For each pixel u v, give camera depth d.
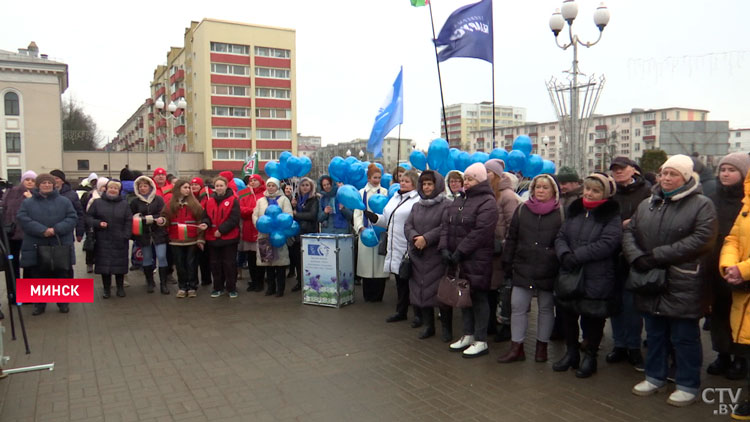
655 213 4.03
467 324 5.38
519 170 7.45
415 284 5.72
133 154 50.78
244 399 4.22
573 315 4.76
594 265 4.38
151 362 5.11
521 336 5.04
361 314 6.90
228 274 7.86
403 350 5.44
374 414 3.94
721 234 4.32
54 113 43.91
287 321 6.56
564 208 5.82
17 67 42.03
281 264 7.72
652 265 3.94
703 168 5.76
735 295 3.79
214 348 5.52
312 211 8.07
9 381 4.62
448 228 5.28
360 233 7.00
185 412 3.99
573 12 11.73
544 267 4.77
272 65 57.75
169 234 7.95
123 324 6.48
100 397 4.27
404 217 6.24
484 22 8.37
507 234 5.24
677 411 3.94
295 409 4.03
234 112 56.28
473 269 5.06
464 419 3.84
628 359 5.09
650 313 4.02
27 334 6.05
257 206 7.89
